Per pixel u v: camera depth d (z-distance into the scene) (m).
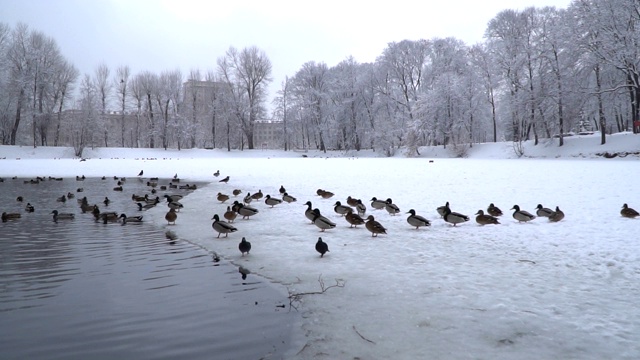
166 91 76.25
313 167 36.75
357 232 12.52
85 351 5.47
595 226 11.93
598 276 7.77
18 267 9.26
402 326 5.93
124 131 84.62
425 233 12.13
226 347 5.52
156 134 76.62
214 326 6.16
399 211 15.25
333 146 78.88
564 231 11.55
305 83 78.75
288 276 8.37
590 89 45.12
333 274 8.40
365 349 5.31
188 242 11.66
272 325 6.15
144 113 81.06
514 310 6.30
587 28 43.38
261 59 79.12
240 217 15.49
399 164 36.75
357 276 8.21
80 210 18.34
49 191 26.16
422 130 62.06
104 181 32.72
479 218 12.88
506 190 19.39
